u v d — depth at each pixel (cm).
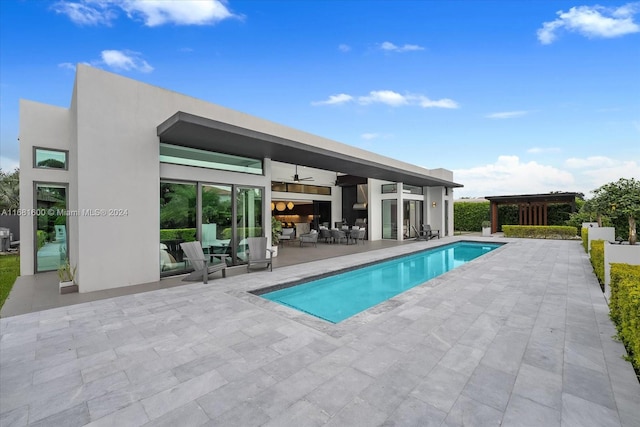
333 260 907
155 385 253
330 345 324
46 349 319
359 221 1616
